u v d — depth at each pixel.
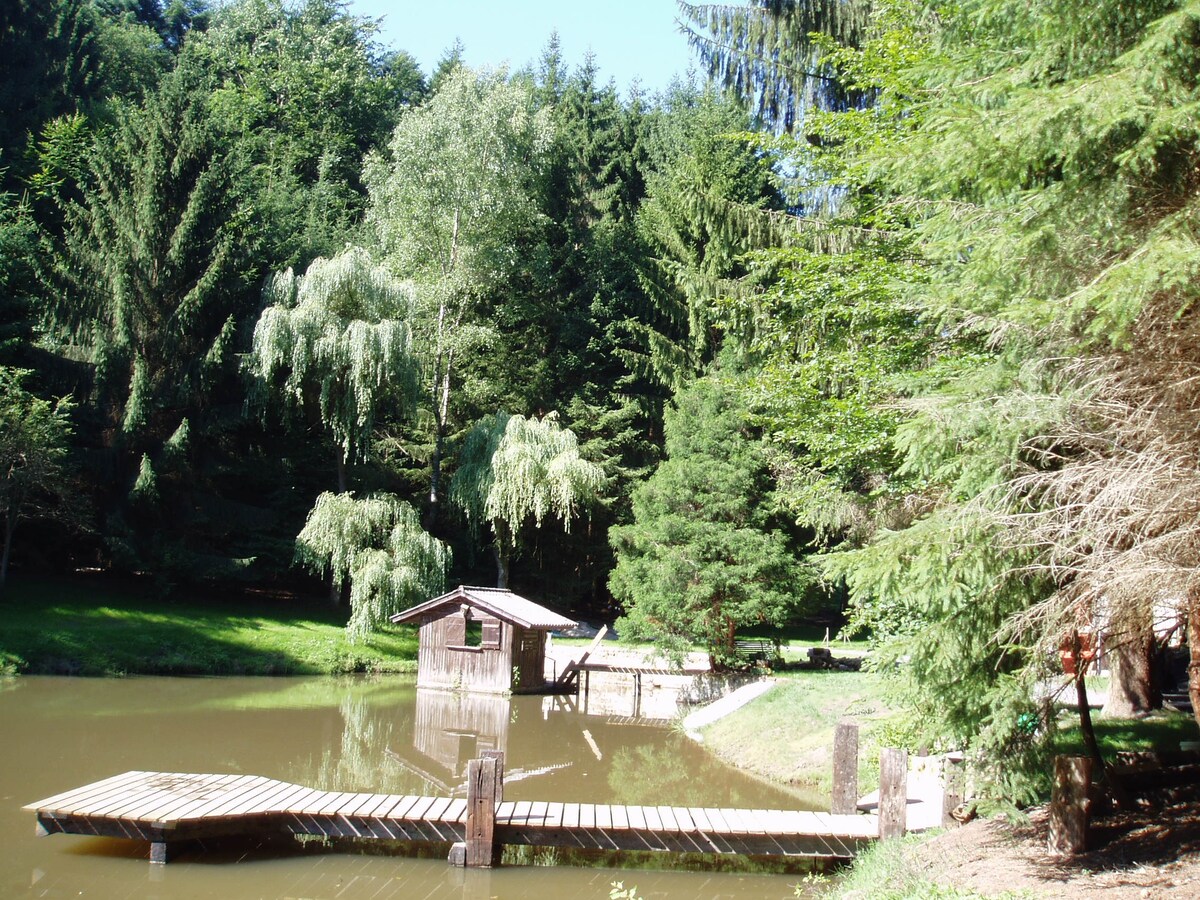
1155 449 6.05
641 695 25.03
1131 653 12.62
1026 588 7.26
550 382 36.06
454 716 20.84
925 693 8.38
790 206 24.17
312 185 43.53
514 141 34.66
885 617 11.01
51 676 21.78
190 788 11.16
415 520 27.84
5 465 24.17
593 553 35.41
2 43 35.59
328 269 28.72
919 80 11.26
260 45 49.69
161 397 28.25
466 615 24.81
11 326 27.20
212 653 24.94
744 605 21.92
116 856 9.94
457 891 9.36
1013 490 6.80
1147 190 6.31
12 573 27.66
